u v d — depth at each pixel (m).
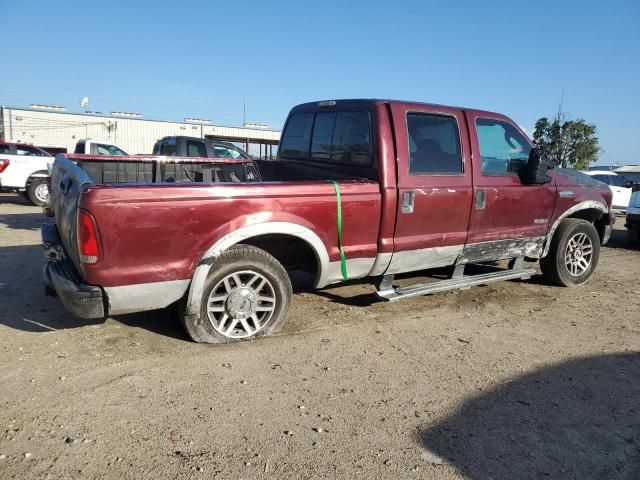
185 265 3.73
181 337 4.19
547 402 3.39
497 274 5.67
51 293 4.17
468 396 3.43
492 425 3.09
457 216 4.99
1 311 4.71
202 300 3.90
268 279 4.12
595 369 3.93
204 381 3.47
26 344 3.98
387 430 2.99
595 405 3.38
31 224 10.30
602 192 6.41
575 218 6.24
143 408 3.11
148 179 5.85
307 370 3.71
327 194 4.21
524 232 5.61
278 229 4.00
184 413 3.07
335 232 4.32
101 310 3.55
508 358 4.08
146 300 3.68
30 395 3.21
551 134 35.69
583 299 5.80
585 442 2.96
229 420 3.02
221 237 3.80
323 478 2.54
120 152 14.30
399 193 4.55
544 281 6.48
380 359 3.96
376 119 4.55
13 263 6.61
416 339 4.40
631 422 3.19
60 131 34.00
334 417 3.10
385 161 4.50
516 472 2.66
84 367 3.61
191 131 37.41
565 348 4.33
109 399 3.19
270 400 3.26
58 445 2.71
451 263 5.22
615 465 2.76
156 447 2.73
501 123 5.44
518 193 5.42
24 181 13.67
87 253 3.42
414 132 4.72
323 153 5.29
